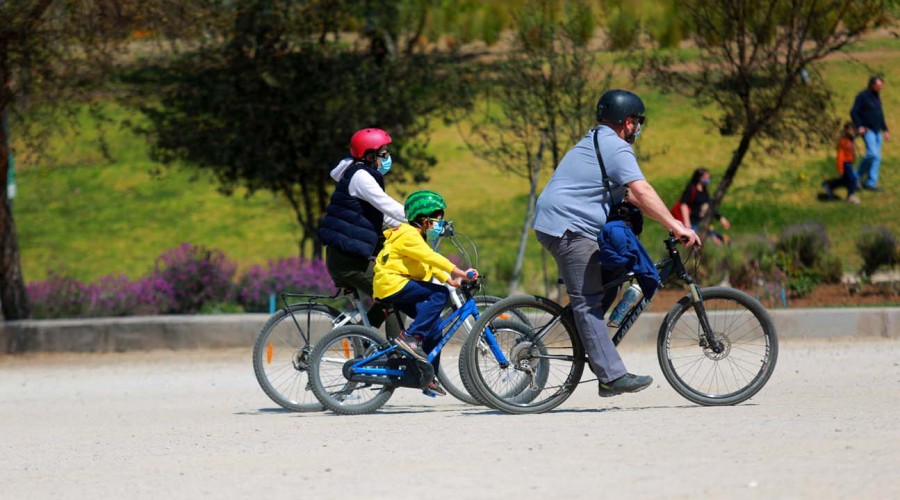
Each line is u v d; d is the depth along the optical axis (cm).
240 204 9831
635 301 2847
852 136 8212
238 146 6122
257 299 5791
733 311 2905
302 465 2206
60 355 4769
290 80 6009
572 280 2789
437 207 3011
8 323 4816
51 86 5116
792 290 5828
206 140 6147
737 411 2736
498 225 8588
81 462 2427
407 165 6469
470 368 2809
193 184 10356
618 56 5966
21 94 5075
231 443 2567
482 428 2573
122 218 9600
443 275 2941
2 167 5297
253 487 2012
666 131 10038
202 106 6056
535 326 2842
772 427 2420
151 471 2245
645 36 6228
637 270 2714
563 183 2784
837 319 4728
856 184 8212
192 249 6094
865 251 6256
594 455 2148
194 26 5306
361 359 2994
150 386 3903
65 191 10244
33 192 10262
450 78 6322
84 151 11050
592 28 5875
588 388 3478
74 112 5488
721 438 2286
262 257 8419
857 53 10812
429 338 2973
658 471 1969
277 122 6112
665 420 2584
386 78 6212
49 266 8456
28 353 4800
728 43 5662
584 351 2842
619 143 2752
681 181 8900
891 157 9181
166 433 2812
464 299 3031
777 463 2000
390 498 1859
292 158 6238
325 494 1917
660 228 7800
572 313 2828
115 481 2155
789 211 8131
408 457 2231
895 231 7506
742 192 8600
